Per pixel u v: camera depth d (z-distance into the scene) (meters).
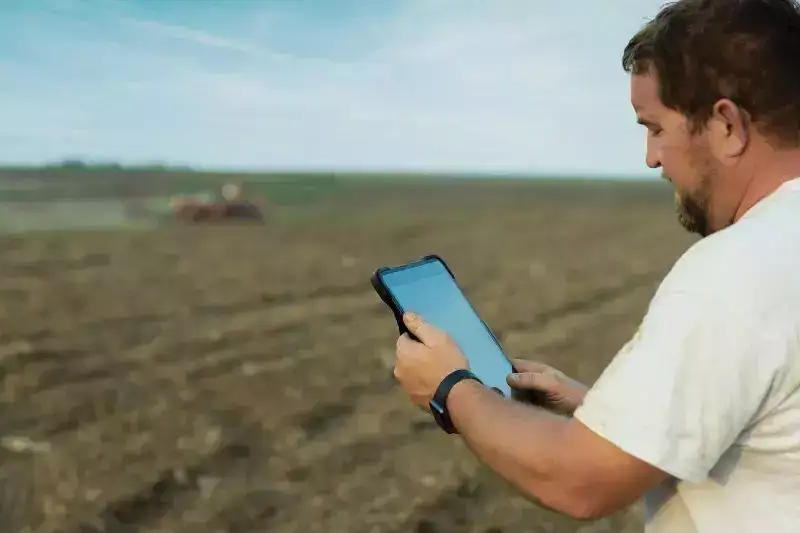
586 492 0.94
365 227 14.02
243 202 13.98
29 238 9.66
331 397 4.99
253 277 8.92
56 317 6.38
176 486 3.65
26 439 4.03
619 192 27.03
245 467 3.92
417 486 3.75
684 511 1.04
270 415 4.59
